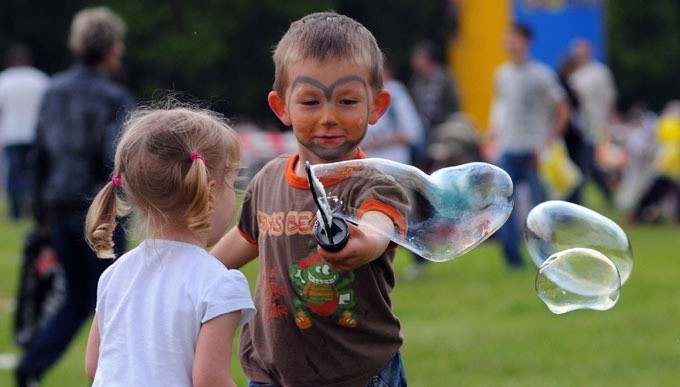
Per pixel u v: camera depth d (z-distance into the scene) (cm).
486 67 4156
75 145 1484
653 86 9875
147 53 6981
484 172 790
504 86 2509
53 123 1497
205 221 775
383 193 752
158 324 748
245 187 888
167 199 770
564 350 1656
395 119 2431
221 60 7206
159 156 771
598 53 4097
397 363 835
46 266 1525
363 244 706
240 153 816
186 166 769
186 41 6969
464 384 1459
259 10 7144
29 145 3838
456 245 768
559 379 1477
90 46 1518
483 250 2888
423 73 3056
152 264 774
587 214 894
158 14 6981
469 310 2019
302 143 802
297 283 806
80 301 1470
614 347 1669
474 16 4184
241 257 876
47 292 1530
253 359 845
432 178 783
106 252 810
